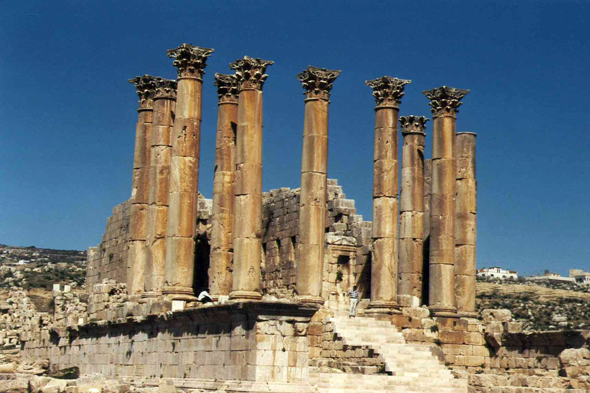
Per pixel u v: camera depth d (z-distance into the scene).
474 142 63.22
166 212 59.03
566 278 187.50
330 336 55.16
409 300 60.62
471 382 51.34
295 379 44.50
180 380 49.59
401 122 64.56
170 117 60.06
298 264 55.50
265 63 53.78
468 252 61.81
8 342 79.19
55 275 119.56
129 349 57.12
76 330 64.31
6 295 103.31
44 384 46.66
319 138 55.91
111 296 62.12
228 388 44.88
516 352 57.00
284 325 44.72
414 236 62.72
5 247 158.38
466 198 62.38
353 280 66.88
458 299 61.28
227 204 58.44
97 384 46.12
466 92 62.00
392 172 59.16
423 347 55.12
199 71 56.44
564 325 94.81
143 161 62.56
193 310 49.41
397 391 49.34
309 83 56.28
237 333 45.97
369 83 60.47
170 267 54.62
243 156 52.81
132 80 63.53
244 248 51.97
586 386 48.03
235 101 59.28
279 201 70.88
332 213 68.81
